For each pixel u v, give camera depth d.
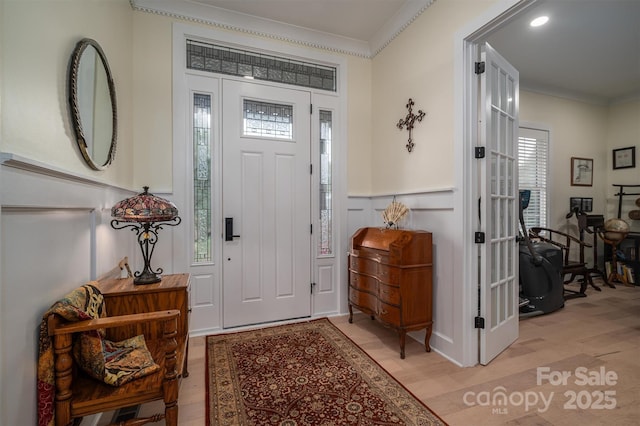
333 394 1.87
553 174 4.64
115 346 1.54
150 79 2.66
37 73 1.15
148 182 2.65
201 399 1.83
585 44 3.29
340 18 2.93
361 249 2.81
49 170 1.14
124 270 2.36
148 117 2.65
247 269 2.99
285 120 3.14
